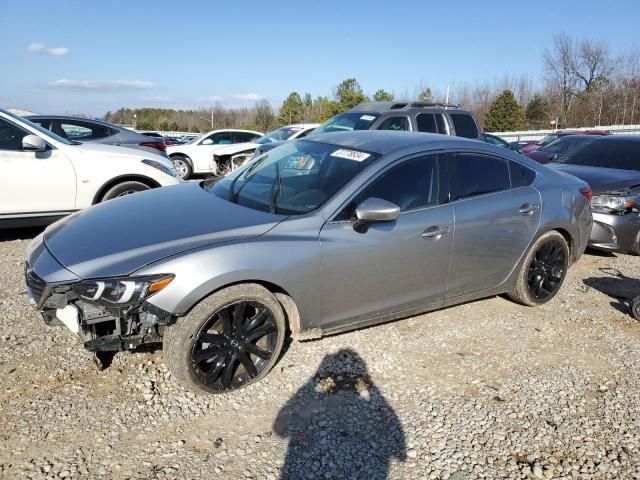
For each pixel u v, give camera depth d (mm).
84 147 6445
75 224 3650
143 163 6652
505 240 4414
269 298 3324
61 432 2906
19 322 4109
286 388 3436
